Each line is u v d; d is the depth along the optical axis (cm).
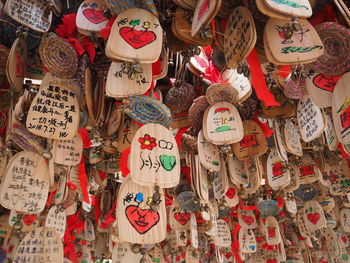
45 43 110
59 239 142
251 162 169
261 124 163
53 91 116
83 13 110
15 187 115
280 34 84
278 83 138
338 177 212
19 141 125
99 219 243
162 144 106
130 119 155
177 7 107
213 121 138
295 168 202
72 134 115
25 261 132
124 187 103
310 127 138
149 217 101
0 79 132
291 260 362
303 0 79
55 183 180
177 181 102
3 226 192
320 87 103
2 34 122
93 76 131
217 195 174
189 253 238
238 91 139
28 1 103
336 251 290
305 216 253
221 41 105
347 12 88
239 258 286
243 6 98
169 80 174
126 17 95
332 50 97
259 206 274
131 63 90
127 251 180
